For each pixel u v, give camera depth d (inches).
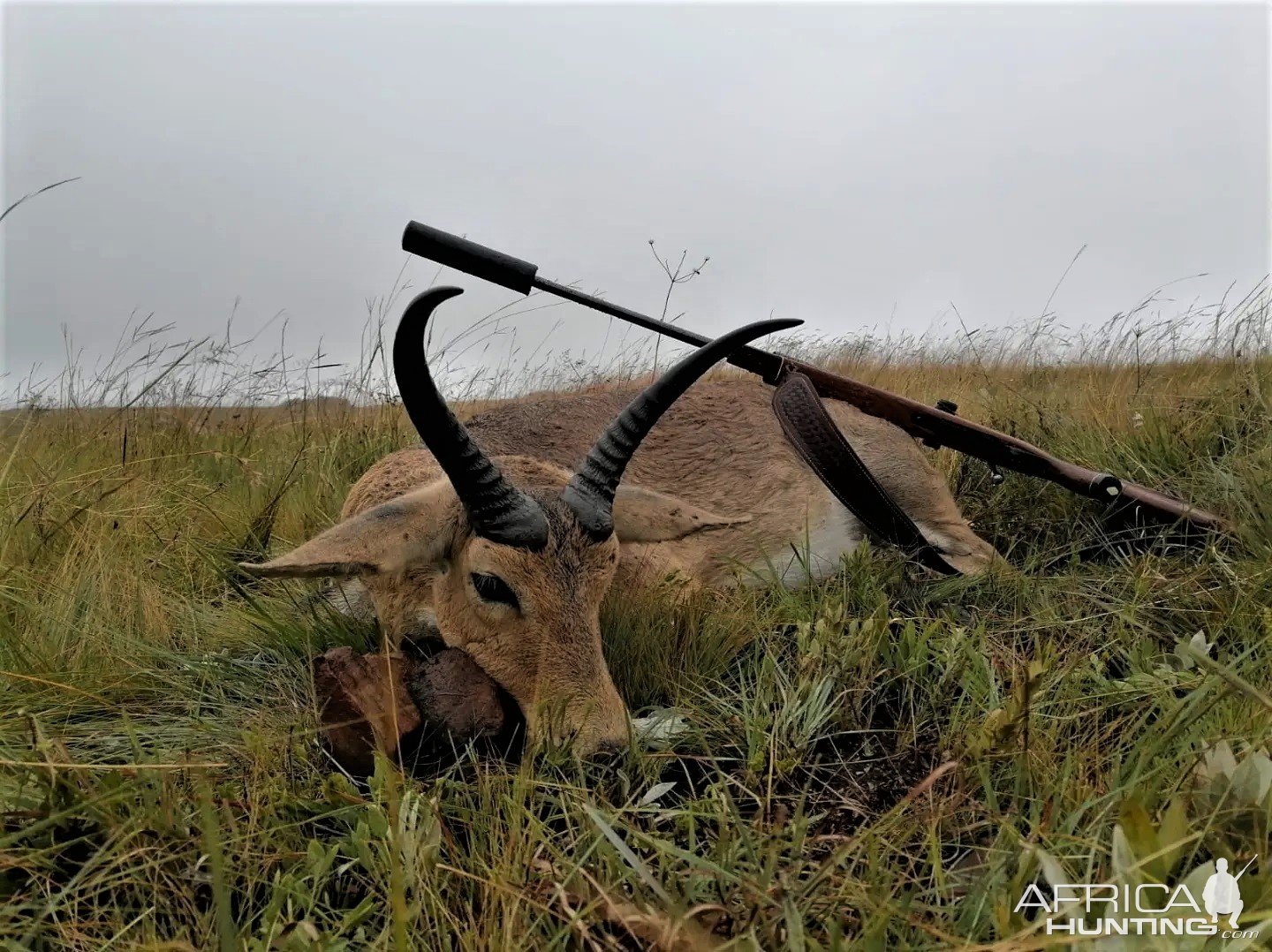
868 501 52.7
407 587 40.9
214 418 98.7
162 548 55.2
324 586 50.7
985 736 30.8
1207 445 63.4
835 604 45.1
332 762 33.2
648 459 58.0
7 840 26.7
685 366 39.3
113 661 42.4
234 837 27.5
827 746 35.8
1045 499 60.8
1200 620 41.6
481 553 36.9
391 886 24.2
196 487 68.5
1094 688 36.0
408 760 34.4
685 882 25.8
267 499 65.0
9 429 78.9
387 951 24.4
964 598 50.2
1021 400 83.6
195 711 39.1
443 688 34.7
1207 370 88.6
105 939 25.8
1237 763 27.4
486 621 37.5
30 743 33.4
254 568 35.2
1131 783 27.2
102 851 26.4
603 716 35.0
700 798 32.4
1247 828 24.9
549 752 33.5
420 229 47.9
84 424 83.5
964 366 114.3
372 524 37.9
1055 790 28.6
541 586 36.6
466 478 36.3
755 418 61.7
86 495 59.6
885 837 28.1
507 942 23.5
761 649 44.3
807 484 58.9
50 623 44.3
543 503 38.8
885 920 23.0
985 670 37.2
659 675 41.0
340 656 32.8
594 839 28.0
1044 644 41.3
